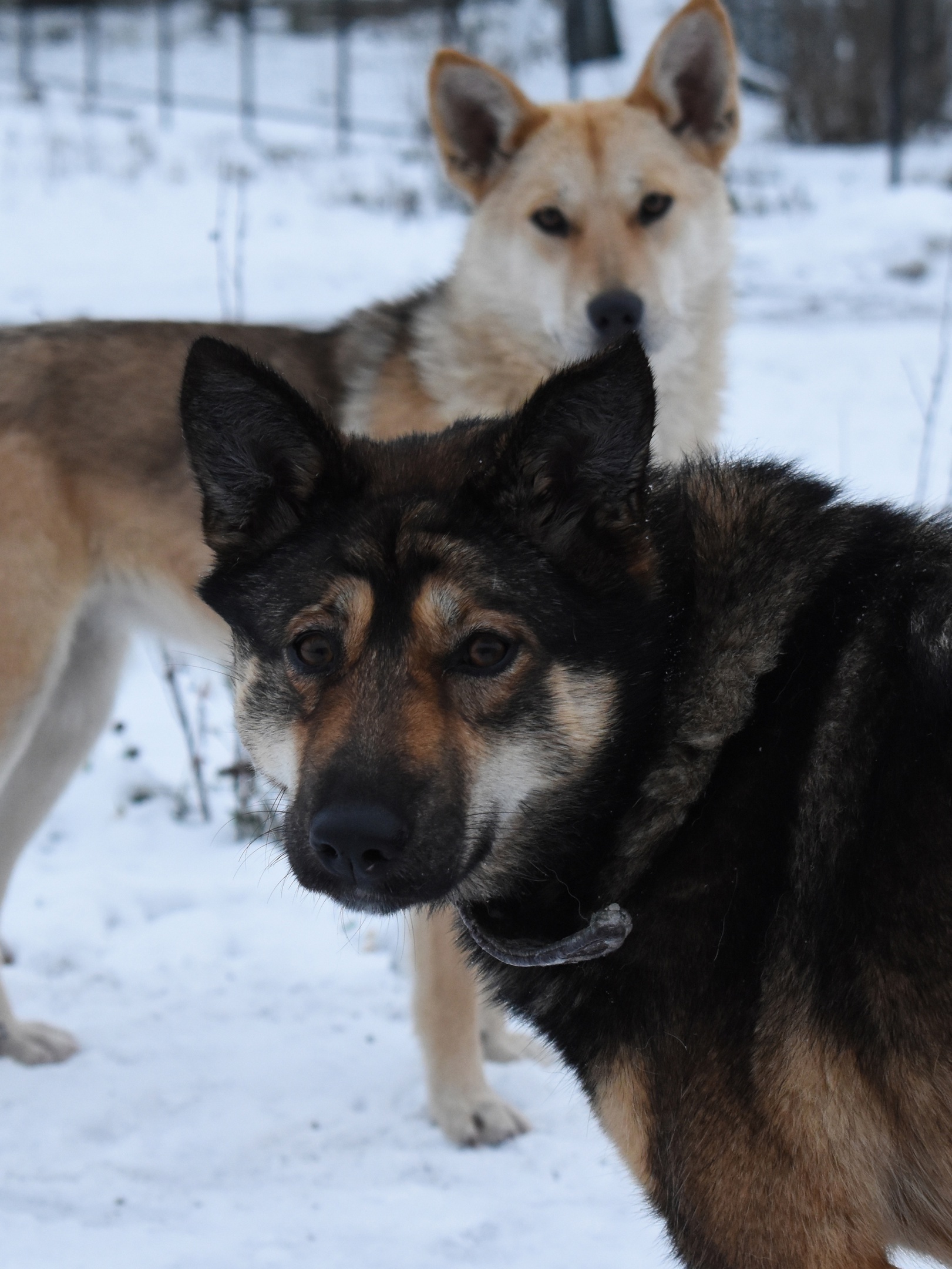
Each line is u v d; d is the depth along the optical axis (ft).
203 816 8.25
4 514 7.04
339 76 30.89
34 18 38.11
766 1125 5.65
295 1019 7.14
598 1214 6.38
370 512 5.87
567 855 5.88
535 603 5.78
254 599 5.94
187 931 7.53
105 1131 6.69
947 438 12.10
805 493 5.95
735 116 7.77
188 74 35.22
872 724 5.70
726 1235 5.68
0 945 7.43
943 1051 5.57
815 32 30.42
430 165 28.12
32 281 18.62
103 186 24.25
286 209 23.97
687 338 7.61
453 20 35.91
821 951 5.64
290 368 7.29
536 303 7.48
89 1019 7.14
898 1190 5.69
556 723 5.80
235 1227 6.34
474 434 6.04
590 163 7.55
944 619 5.69
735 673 5.80
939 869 5.59
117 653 7.42
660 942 5.74
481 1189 6.49
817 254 20.52
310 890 5.80
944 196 22.49
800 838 5.69
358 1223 6.36
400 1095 6.83
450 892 5.80
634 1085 5.76
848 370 14.92
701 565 5.88
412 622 5.76
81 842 8.11
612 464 5.79
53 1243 6.27
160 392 7.17
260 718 5.92
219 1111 6.75
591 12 34.09
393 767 5.68
